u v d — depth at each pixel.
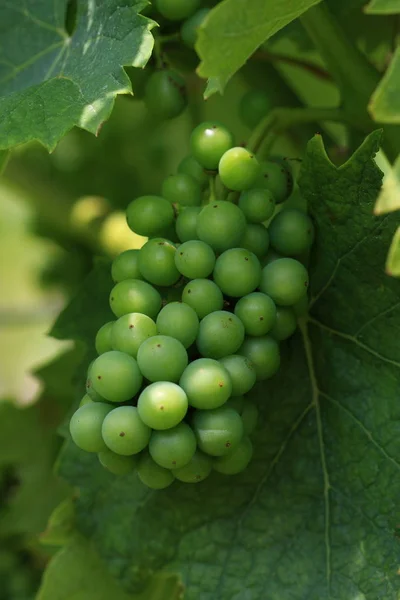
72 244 0.71
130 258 0.53
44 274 0.71
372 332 0.55
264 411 0.56
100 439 0.51
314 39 0.57
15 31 0.57
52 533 0.58
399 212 0.53
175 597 0.59
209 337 0.51
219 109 0.67
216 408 0.51
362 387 0.55
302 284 0.53
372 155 0.52
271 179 0.54
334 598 0.54
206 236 0.52
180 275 0.53
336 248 0.55
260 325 0.52
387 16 0.62
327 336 0.56
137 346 0.51
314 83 0.67
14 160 0.69
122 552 0.57
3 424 0.67
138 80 0.57
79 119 0.53
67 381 0.66
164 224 0.53
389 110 0.47
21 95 0.55
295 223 0.54
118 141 0.71
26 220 0.73
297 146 0.63
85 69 0.55
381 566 0.54
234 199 0.54
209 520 0.56
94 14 0.56
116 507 0.57
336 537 0.55
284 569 0.55
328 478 0.56
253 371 0.52
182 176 0.54
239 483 0.56
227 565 0.56
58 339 0.58
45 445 0.67
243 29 0.50
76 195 0.70
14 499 0.67
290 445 0.56
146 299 0.52
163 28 0.57
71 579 0.57
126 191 0.71
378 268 0.54
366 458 0.55
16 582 0.68
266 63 0.63
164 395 0.50
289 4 0.50
